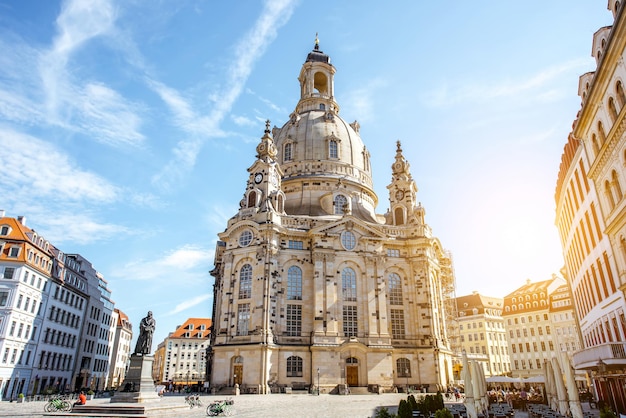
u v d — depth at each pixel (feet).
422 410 110.32
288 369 230.27
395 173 303.48
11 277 226.79
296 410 137.80
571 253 198.29
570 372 94.53
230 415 124.06
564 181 179.73
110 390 292.81
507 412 117.80
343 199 287.07
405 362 244.22
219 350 232.32
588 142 133.18
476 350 413.59
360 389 225.15
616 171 115.34
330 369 229.66
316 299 241.96
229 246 255.91
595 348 115.96
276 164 285.64
